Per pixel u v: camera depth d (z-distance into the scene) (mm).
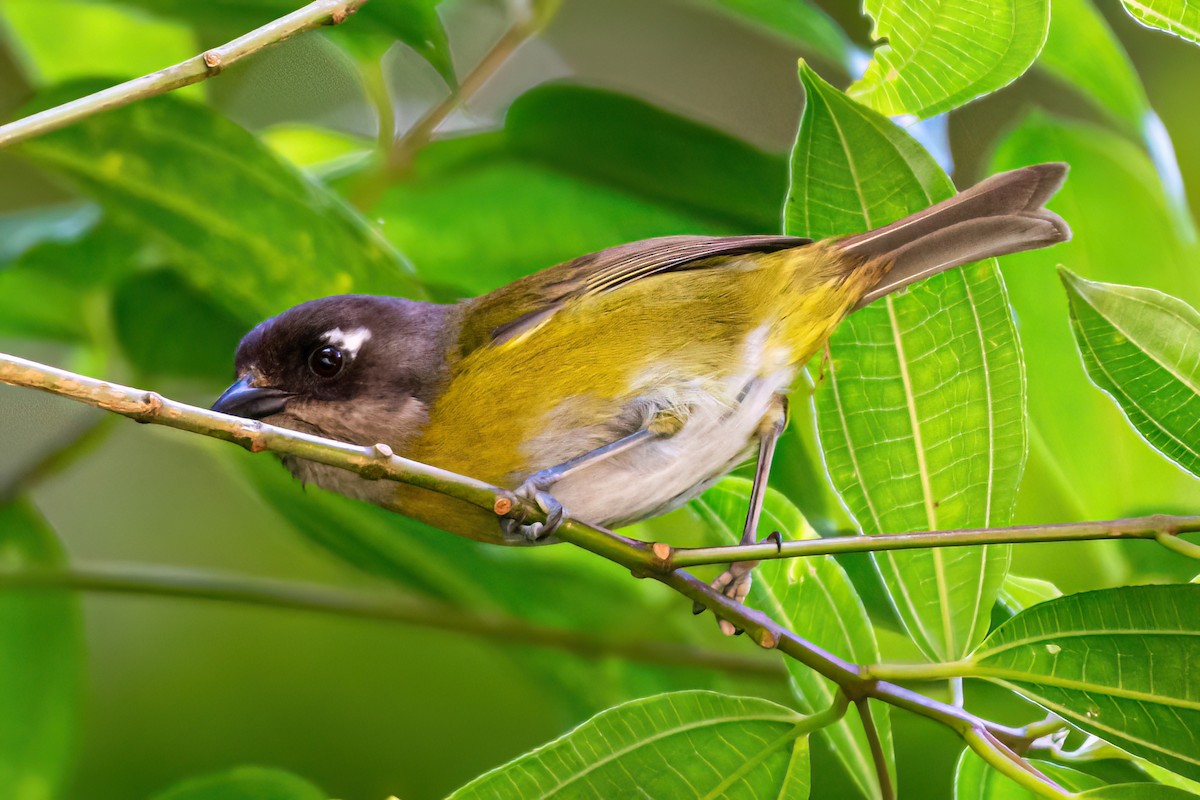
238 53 2824
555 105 2928
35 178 3012
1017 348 2857
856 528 2875
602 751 2836
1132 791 2822
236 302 2898
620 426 2877
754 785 2836
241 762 3039
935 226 2863
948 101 2863
